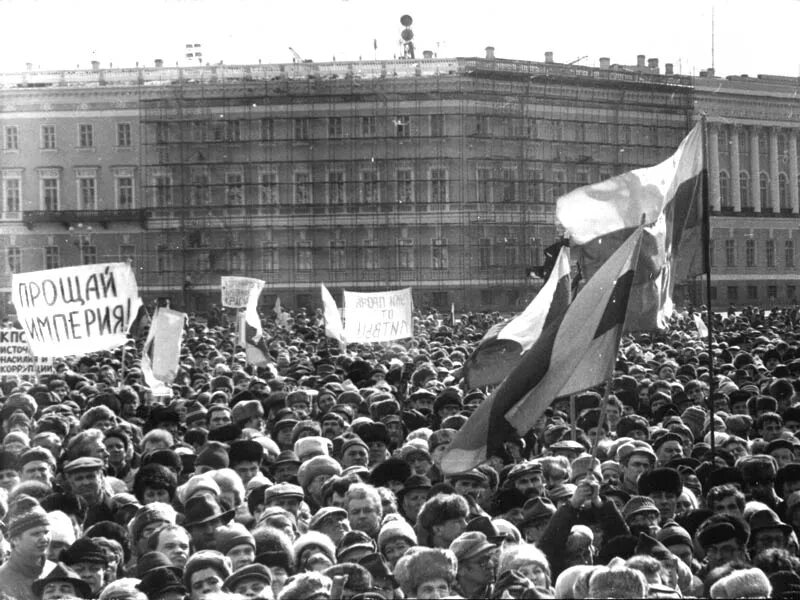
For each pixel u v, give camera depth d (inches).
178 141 5007.4
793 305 5565.9
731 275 5674.2
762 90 5698.8
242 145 4980.3
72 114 5132.9
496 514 665.0
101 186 5128.0
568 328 591.8
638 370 1386.6
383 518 617.0
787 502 665.6
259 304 4948.3
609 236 753.0
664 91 5221.5
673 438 810.8
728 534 568.4
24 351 1150.3
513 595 449.4
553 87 4965.6
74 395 1184.2
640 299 756.0
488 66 4913.9
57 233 5103.3
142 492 700.0
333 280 4928.6
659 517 627.5
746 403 1063.0
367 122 4933.6
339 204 4938.5
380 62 4987.7
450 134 4874.5
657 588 435.8
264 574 508.7
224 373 1455.5
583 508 572.4
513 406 588.1
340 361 1664.6
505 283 4864.7
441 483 635.5
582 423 968.9
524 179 4894.2
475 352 872.3
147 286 5012.3
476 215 4854.8
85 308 1011.3
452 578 458.3
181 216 4982.8
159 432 842.8
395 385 1323.8
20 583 529.0
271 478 820.0
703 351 1716.3
